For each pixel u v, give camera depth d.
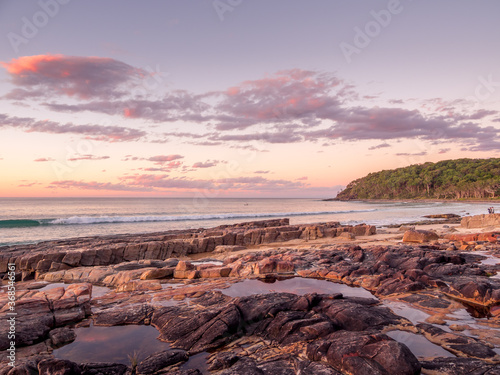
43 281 16.95
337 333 7.66
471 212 73.56
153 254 24.30
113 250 22.75
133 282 14.27
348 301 10.03
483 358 6.73
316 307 9.78
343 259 18.20
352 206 135.88
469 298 10.85
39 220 50.75
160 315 10.08
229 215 69.06
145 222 55.84
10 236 38.94
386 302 10.94
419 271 13.48
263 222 39.56
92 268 18.12
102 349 8.28
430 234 25.56
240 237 29.36
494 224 34.44
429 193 181.12
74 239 28.59
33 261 19.61
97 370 6.85
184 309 10.49
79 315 10.17
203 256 25.03
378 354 6.35
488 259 16.89
